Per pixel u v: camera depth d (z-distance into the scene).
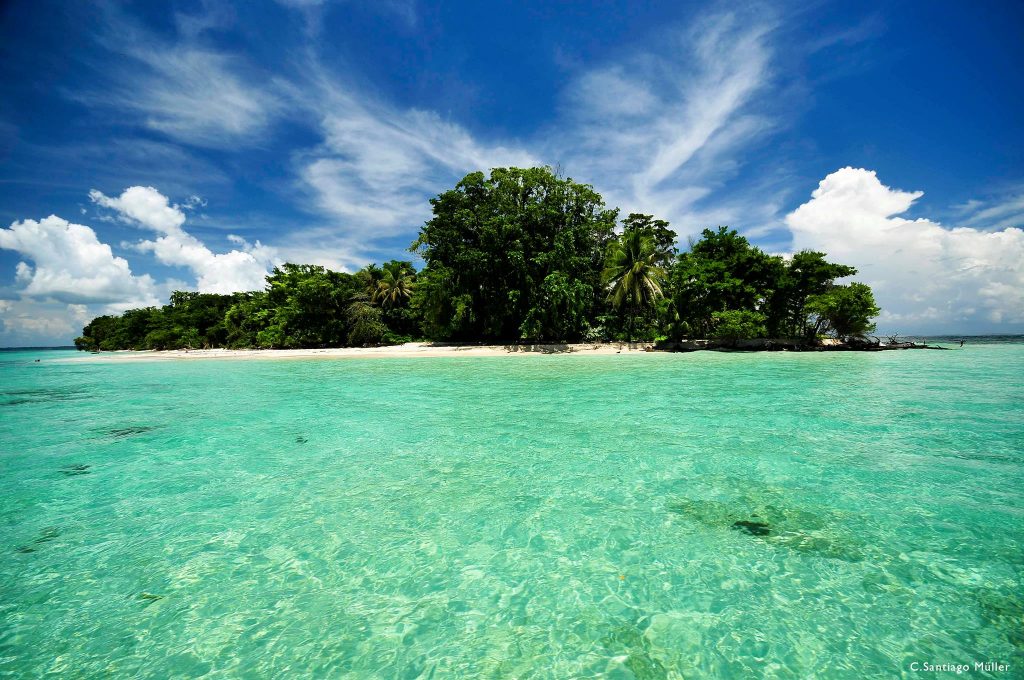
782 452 6.96
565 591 3.50
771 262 36.38
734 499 5.18
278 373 22.27
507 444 7.62
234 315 55.44
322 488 5.70
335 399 12.97
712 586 3.52
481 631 3.08
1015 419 9.20
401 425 9.23
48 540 4.44
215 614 3.29
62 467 6.74
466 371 21.02
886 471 6.04
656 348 34.16
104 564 4.00
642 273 38.91
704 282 34.19
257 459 7.01
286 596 3.50
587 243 37.19
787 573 3.68
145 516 4.97
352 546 4.24
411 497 5.37
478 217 36.56
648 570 3.76
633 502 5.13
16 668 2.79
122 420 10.38
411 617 3.23
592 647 2.90
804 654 2.80
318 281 45.28
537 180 37.66
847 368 20.44
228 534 4.52
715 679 2.61
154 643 3.00
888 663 2.71
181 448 7.73
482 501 5.21
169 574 3.83
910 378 16.31
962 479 5.71
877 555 3.93
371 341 45.03
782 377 16.89
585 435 8.16
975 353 30.92
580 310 35.12
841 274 37.38
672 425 8.87
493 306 37.31
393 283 51.69
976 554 3.91
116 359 42.09
